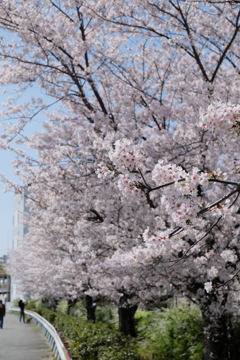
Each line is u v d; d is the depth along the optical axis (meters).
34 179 10.77
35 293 30.47
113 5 9.16
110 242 8.62
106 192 8.55
